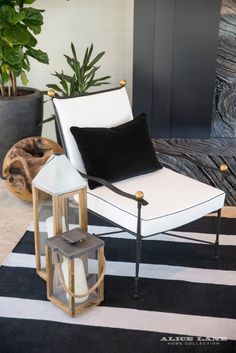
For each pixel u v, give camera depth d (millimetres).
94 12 3723
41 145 3152
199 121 3537
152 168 2697
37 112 3488
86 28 3775
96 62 3660
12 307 2289
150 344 2076
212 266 2625
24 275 2520
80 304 2242
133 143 2637
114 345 2068
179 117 3527
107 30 3766
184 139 3572
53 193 2188
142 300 2350
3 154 3502
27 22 3256
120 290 2418
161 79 3434
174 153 3023
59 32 3799
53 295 2316
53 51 3859
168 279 2508
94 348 2051
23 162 3035
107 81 3912
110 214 2404
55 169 2205
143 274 2543
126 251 2746
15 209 3199
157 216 2287
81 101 2674
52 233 2389
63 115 2600
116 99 2801
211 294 2398
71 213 2562
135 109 3521
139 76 3441
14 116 3385
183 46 3344
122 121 2795
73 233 2195
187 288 2439
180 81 3434
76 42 3820
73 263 2090
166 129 3561
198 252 2746
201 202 2443
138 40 3350
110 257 2686
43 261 2564
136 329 2164
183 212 2365
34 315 2240
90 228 2965
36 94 3471
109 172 2529
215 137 3627
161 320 2221
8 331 2141
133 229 2297
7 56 3162
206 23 3281
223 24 3363
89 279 2328
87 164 2516
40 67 3912
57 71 3914
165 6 3252
